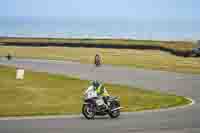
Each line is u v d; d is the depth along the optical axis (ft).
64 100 236.22
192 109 204.74
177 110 200.64
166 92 291.79
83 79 365.61
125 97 256.52
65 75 391.86
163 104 229.25
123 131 132.87
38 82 312.91
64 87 293.02
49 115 182.80
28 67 502.38
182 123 152.46
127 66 561.43
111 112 171.12
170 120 161.68
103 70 483.92
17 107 207.10
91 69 493.36
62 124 151.12
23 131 132.36
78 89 284.61
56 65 553.23
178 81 377.71
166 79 394.32
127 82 356.18
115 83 343.46
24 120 163.73
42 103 223.51
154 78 401.49
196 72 488.02
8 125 147.74
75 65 559.79
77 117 175.22
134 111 198.08
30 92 258.37
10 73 363.56
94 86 171.83
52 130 134.92
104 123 153.69
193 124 149.48
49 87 288.51
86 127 142.61
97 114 170.19
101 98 170.30
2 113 186.91
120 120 163.32
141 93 278.46
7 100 229.04
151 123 152.76
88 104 168.86
